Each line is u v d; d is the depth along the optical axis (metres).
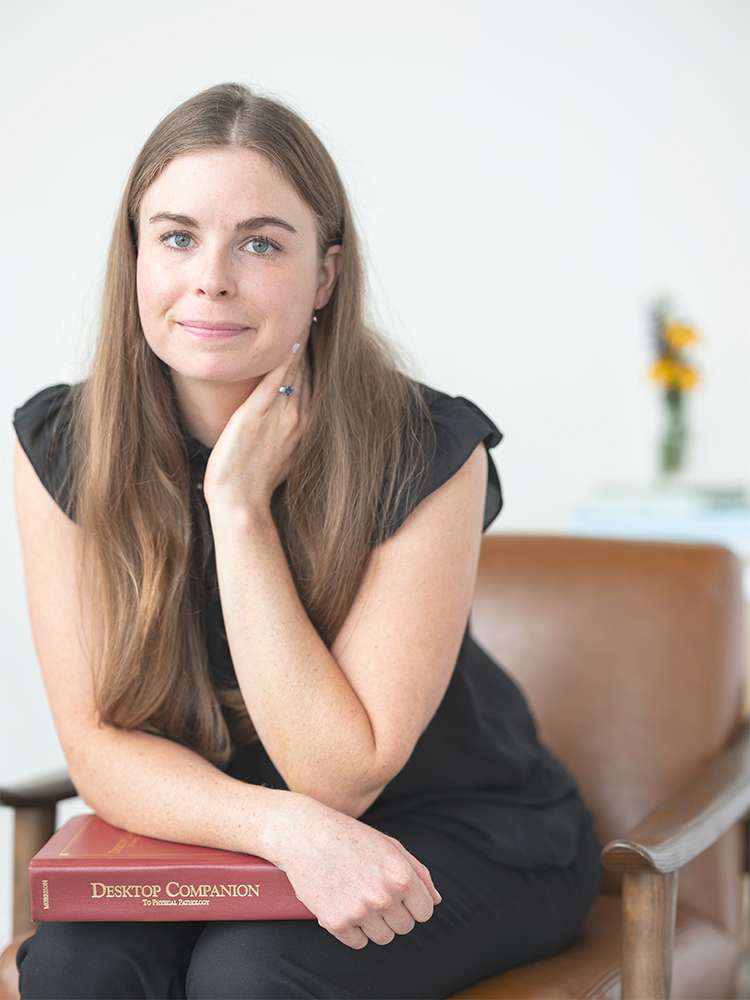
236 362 1.35
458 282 2.77
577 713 1.84
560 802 1.61
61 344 2.56
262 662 1.32
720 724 1.80
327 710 1.31
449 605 1.39
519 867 1.46
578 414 2.86
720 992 1.67
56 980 1.25
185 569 1.44
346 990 1.25
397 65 2.71
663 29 2.84
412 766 1.48
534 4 2.78
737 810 1.54
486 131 2.77
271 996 1.20
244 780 1.49
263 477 1.39
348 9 2.68
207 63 2.61
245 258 1.34
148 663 1.43
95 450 1.45
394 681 1.34
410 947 1.31
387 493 1.40
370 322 1.59
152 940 1.29
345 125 2.69
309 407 1.44
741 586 1.87
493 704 1.60
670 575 1.85
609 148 2.84
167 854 1.26
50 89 2.54
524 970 1.45
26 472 1.53
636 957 1.33
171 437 1.46
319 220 1.39
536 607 1.90
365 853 1.22
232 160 1.32
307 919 1.26
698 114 2.86
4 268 2.54
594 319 2.85
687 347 2.89
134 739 1.40
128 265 1.43
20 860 1.61
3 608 2.56
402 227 2.73
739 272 2.90
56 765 2.61
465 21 2.74
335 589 1.40
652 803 1.79
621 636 1.84
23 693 2.58
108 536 1.44
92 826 1.37
